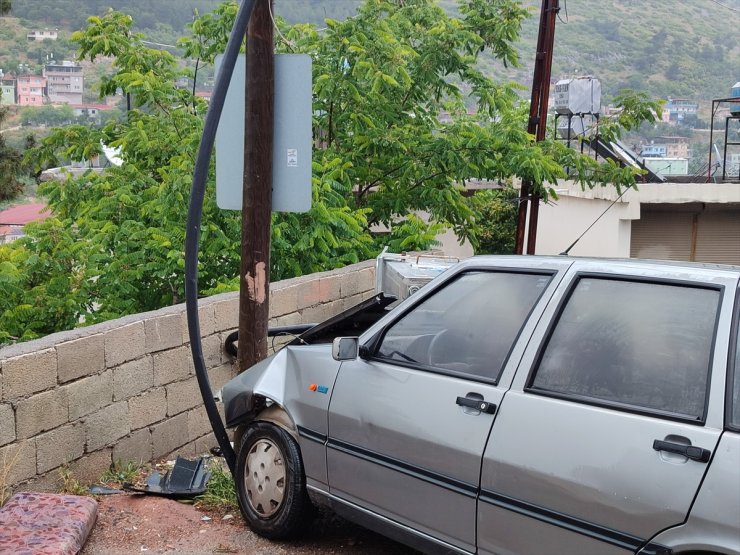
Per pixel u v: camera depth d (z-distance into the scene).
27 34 80.50
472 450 4.02
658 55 92.88
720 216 21.98
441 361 4.38
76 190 13.48
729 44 101.19
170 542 5.11
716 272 3.65
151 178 13.24
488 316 4.30
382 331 4.70
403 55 13.97
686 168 32.31
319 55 14.20
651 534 3.38
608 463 3.53
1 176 16.55
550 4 16.20
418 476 4.27
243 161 6.31
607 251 21.09
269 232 6.32
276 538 5.17
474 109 16.59
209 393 5.73
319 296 8.80
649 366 3.63
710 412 3.35
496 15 16.20
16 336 10.88
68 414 5.73
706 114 70.81
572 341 3.91
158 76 14.55
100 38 14.65
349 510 4.71
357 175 14.46
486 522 3.97
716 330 3.48
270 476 5.17
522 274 4.27
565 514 3.66
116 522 5.32
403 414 4.37
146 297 12.14
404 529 4.39
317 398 4.88
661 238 22.44
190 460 6.27
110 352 6.10
